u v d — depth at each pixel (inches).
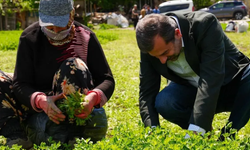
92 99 132.2
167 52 118.7
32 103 133.2
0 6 1051.9
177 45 119.9
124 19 1362.0
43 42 140.0
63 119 131.4
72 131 143.5
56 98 131.3
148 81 139.3
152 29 113.9
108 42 654.5
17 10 1114.1
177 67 135.5
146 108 138.3
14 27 1141.1
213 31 123.0
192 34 124.0
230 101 146.1
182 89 143.5
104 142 107.9
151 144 104.4
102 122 144.6
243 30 768.3
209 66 122.8
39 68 140.1
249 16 1584.6
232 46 138.7
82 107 128.2
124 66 378.9
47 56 139.8
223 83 135.5
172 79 139.8
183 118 143.0
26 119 147.5
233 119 137.5
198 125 121.0
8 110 140.2
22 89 136.6
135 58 443.8
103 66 145.2
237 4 1375.5
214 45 122.9
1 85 140.8
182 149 102.9
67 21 130.6
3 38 642.2
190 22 125.6
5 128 143.0
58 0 129.2
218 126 187.3
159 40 114.7
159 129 113.1
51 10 128.8
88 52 143.5
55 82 136.6
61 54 139.9
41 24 130.6
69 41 139.9
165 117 143.3
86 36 143.3
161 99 139.9
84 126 143.3
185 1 1105.4
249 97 135.6
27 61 138.8
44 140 140.9
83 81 134.6
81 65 135.5
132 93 258.5
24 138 147.7
